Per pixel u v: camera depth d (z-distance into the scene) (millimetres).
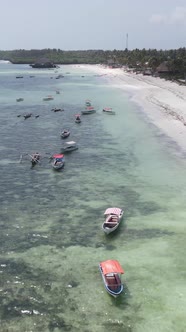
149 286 28109
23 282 28781
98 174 50594
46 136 70750
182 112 83688
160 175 49438
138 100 108938
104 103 106125
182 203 41625
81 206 41438
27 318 25172
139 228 36562
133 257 31828
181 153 57719
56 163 53219
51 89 145000
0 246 33656
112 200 42719
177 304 26219
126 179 48562
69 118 86688
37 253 32625
